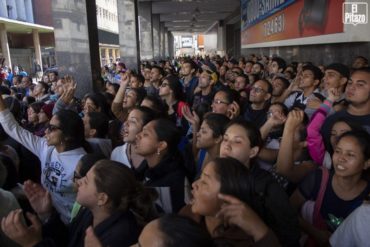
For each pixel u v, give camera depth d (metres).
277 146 2.67
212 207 1.42
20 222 1.52
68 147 2.41
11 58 24.98
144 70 6.09
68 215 2.36
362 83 2.53
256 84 3.58
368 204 1.61
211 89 4.62
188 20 31.45
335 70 3.32
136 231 1.59
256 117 3.59
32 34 27.70
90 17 6.70
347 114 2.61
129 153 2.53
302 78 3.87
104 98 3.72
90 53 6.64
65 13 6.42
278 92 4.22
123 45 14.50
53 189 2.40
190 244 1.04
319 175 1.98
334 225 1.88
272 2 10.98
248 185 1.44
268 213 1.55
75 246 1.73
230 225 1.39
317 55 7.58
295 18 8.27
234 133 1.84
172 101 3.93
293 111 2.17
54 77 6.62
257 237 1.26
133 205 1.67
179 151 2.32
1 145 2.81
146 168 2.37
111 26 41.41
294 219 1.62
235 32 30.08
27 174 3.21
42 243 1.56
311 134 2.46
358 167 1.80
